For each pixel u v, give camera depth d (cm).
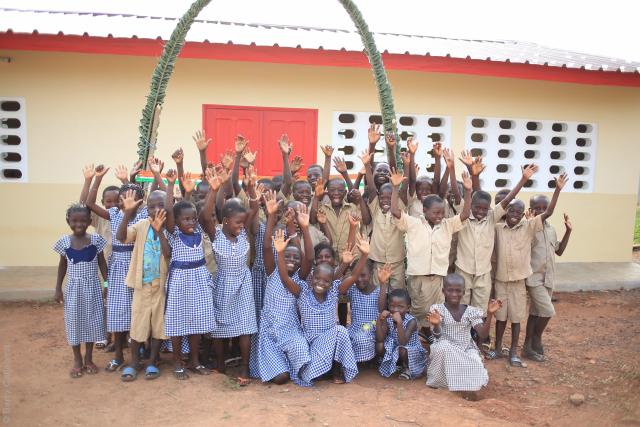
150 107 498
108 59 775
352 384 426
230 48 725
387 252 504
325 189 542
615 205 917
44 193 786
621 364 496
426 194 524
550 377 464
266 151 819
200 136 525
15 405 376
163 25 820
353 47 733
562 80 807
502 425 356
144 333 419
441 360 420
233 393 398
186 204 414
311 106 822
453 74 851
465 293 491
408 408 377
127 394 395
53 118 777
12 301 665
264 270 468
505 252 491
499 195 556
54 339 533
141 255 418
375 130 502
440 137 892
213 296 434
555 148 896
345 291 438
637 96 905
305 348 418
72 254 431
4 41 686
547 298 506
